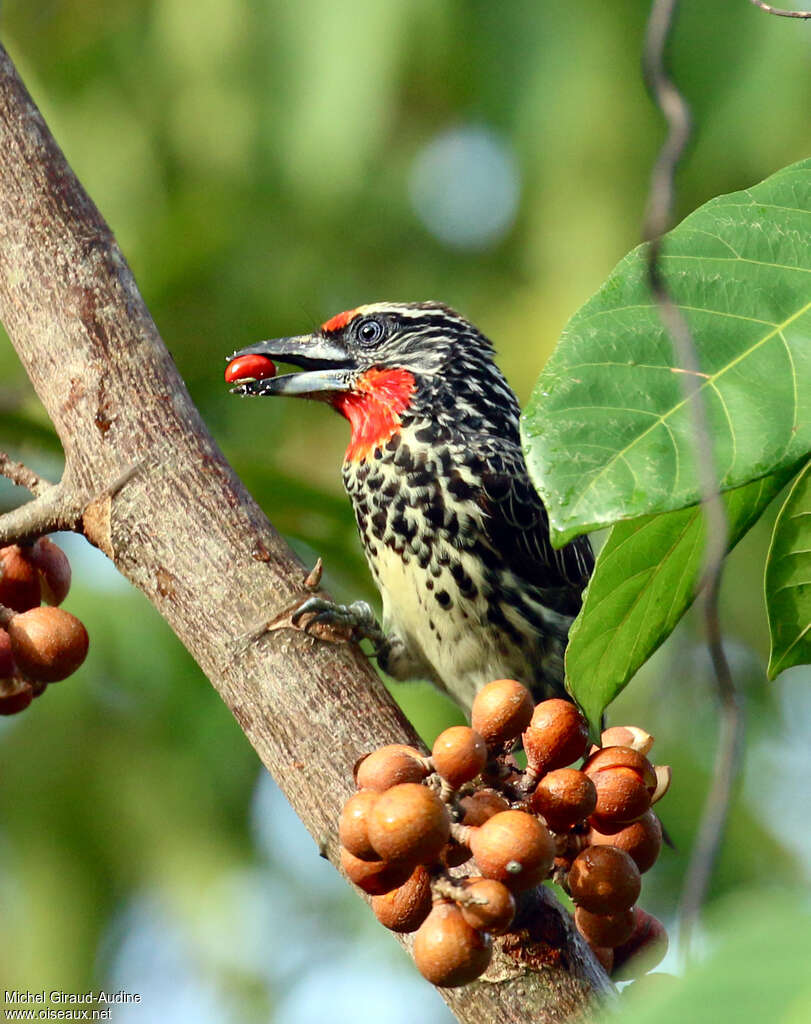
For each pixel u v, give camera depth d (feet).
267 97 38.99
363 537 26.76
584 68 37.91
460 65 38.75
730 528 14.19
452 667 26.55
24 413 23.20
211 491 15.33
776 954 6.53
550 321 38.91
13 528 15.52
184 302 40.34
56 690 35.81
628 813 12.84
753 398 11.53
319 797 14.24
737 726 10.34
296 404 39.68
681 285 12.27
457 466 26.07
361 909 40.32
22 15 41.78
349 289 42.19
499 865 11.66
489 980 13.60
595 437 11.39
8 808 35.83
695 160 36.55
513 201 42.11
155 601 15.19
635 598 14.16
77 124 41.22
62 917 35.50
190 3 39.27
